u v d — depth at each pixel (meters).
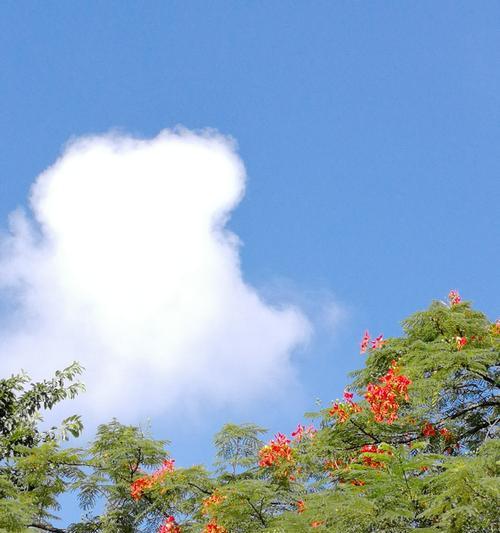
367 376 15.59
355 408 14.11
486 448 9.92
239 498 12.20
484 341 14.62
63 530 15.52
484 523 8.56
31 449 14.91
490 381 14.09
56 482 15.11
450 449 14.44
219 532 12.63
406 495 9.19
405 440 14.23
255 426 15.92
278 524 10.06
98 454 16.16
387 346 15.60
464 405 14.80
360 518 9.06
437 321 14.70
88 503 15.53
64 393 18.70
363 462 12.86
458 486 8.48
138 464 16.00
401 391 13.55
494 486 8.15
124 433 16.12
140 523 15.55
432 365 13.47
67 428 17.95
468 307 15.70
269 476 15.04
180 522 14.84
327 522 9.34
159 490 15.15
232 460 15.31
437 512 8.70
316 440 14.64
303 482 14.88
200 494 15.07
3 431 17.92
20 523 9.30
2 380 18.25
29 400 18.39
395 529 9.02
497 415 14.91
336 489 9.90
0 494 11.79
